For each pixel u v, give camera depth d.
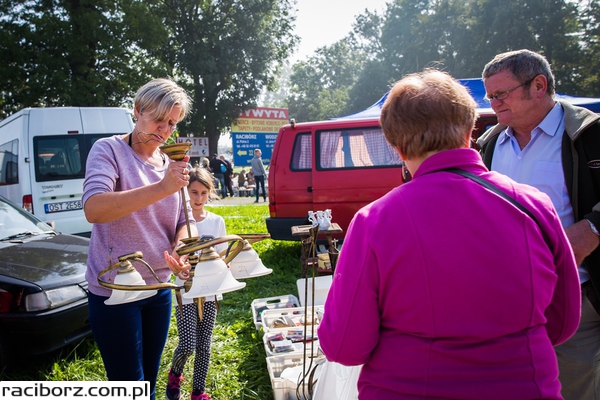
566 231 1.95
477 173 1.28
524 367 1.16
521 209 1.23
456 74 34.25
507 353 1.16
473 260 1.16
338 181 6.42
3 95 20.22
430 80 1.31
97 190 1.80
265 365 3.58
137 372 2.07
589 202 2.01
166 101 1.92
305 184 6.61
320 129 6.54
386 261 1.19
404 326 1.21
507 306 1.16
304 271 2.39
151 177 2.08
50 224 5.23
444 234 1.17
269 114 28.48
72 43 19.16
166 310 2.25
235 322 4.48
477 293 1.15
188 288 1.75
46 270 3.78
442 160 1.28
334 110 51.75
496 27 31.78
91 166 1.89
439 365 1.17
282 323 3.76
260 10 28.42
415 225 1.19
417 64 37.06
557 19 30.78
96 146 1.97
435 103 1.26
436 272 1.16
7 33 18.52
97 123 8.05
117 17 20.59
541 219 1.26
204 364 2.96
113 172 1.92
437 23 35.53
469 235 1.17
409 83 1.33
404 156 1.36
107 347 2.02
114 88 21.02
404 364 1.20
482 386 1.14
